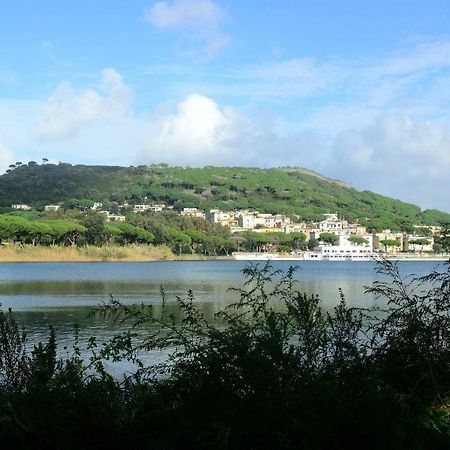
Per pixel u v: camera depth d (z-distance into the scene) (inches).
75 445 173.0
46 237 5054.1
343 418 170.6
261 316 224.8
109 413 180.9
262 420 170.6
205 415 179.5
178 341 216.7
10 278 2783.0
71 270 3727.9
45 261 5022.1
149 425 181.3
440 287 227.6
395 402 178.2
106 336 628.7
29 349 477.1
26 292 1893.5
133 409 188.2
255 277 249.9
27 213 6378.0
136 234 5797.2
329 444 167.6
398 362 213.3
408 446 171.5
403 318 222.5
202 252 6515.8
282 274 346.9
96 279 2736.2
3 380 214.7
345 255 7445.9
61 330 829.2
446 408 193.8
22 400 185.5
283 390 181.3
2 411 177.8
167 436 175.0
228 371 193.2
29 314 1145.4
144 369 215.3
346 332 223.0
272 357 190.1
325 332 216.1
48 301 1525.6
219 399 187.6
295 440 169.2
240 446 170.2
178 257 6186.0
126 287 2145.7
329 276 3090.6
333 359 210.7
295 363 194.1
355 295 1429.6
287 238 7790.4
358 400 175.9
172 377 203.6
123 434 177.0
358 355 211.9
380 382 194.2
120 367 330.3
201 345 207.0
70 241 5383.9
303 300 223.0
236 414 174.9
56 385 192.4
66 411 177.9
